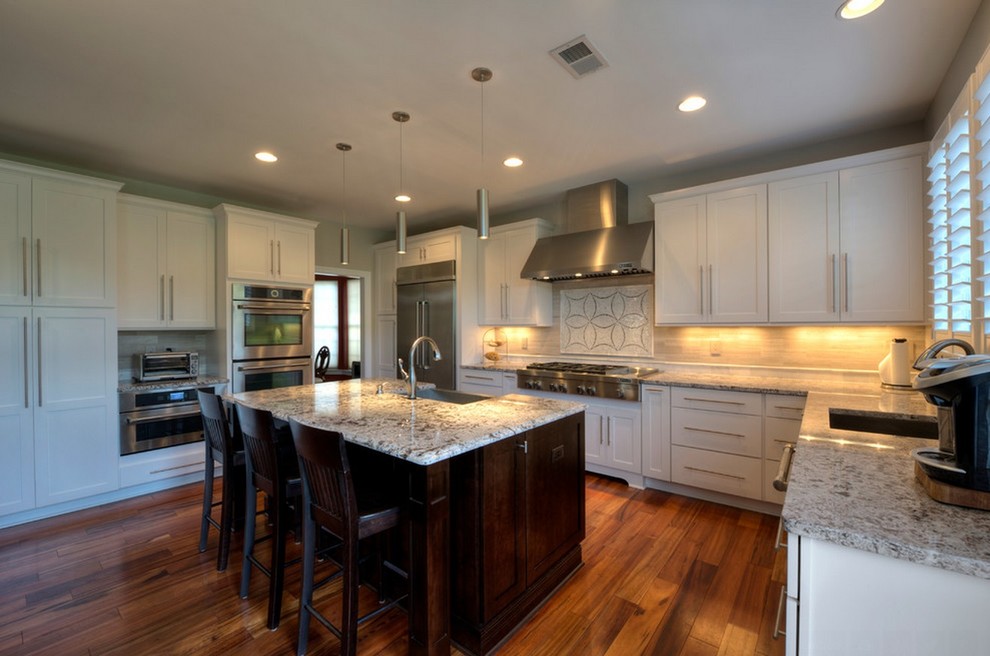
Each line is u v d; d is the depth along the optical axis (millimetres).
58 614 1998
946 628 828
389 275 5527
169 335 4078
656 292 3582
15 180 2855
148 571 2348
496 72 2215
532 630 1901
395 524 1707
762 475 2938
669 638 1846
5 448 2828
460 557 1803
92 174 3607
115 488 3254
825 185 2896
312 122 2746
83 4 1729
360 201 4500
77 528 2838
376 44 1995
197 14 1794
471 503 1766
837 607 919
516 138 2996
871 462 1324
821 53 2064
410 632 1697
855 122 2783
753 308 3152
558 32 1916
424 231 5680
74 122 2740
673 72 2219
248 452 2094
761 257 3117
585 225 3988
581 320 4395
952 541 833
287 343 4285
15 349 2859
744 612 2000
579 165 3500
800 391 2781
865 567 892
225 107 2559
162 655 1755
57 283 3006
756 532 2746
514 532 1911
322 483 1665
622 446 3545
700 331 3723
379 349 5660
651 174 3715
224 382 3836
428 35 1934
